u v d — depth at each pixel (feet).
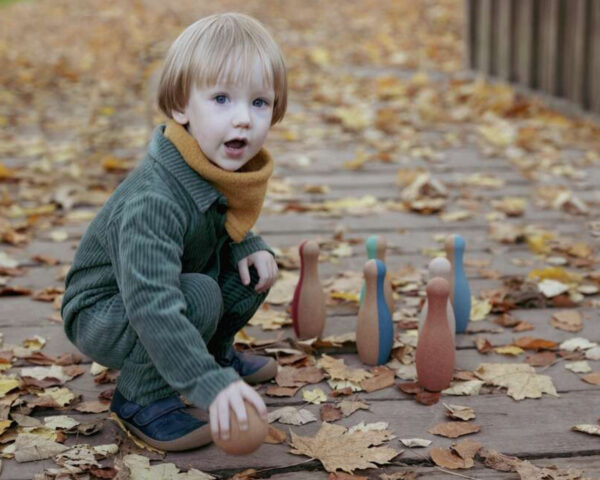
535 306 11.90
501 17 26.45
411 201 16.63
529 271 13.24
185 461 7.98
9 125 22.24
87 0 52.42
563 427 8.63
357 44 35.37
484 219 15.78
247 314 9.14
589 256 13.83
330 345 10.39
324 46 34.81
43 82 27.84
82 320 8.33
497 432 8.53
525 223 15.51
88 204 16.43
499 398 9.24
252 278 9.05
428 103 24.73
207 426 8.14
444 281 9.15
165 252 7.48
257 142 8.04
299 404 9.14
